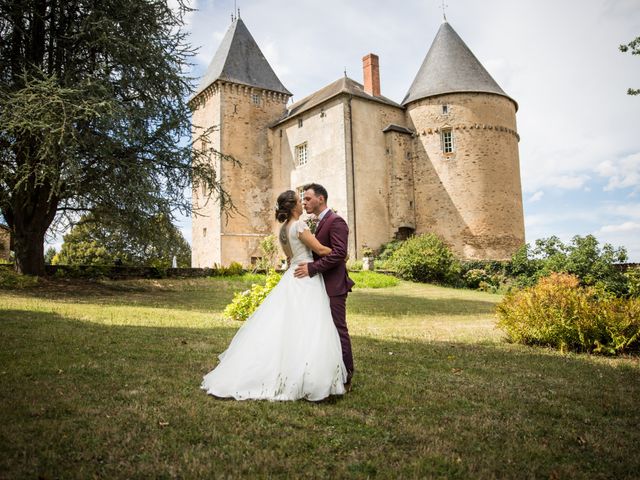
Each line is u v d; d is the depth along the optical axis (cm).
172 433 286
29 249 1448
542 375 491
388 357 552
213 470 242
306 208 406
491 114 2802
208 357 502
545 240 2277
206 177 1573
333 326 382
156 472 237
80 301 1109
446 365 521
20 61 1313
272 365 366
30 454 249
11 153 1316
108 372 420
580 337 639
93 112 1186
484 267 2448
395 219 2766
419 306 1323
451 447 283
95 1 1359
